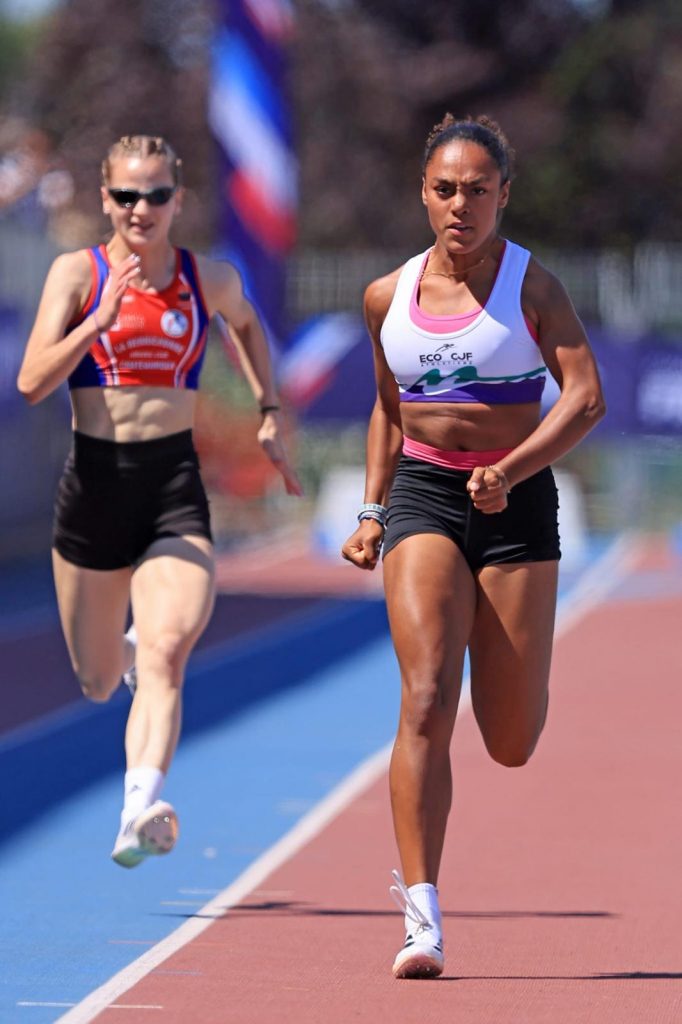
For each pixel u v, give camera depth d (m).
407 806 18.30
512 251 18.53
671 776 32.12
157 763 20.89
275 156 81.56
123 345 22.50
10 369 78.81
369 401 96.44
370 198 150.75
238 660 49.53
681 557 82.25
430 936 18.39
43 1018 16.98
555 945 20.38
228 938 20.56
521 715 19.02
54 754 34.44
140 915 21.78
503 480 17.78
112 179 22.06
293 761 33.94
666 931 21.09
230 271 23.30
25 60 181.50
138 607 21.98
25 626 57.75
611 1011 17.30
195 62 154.00
